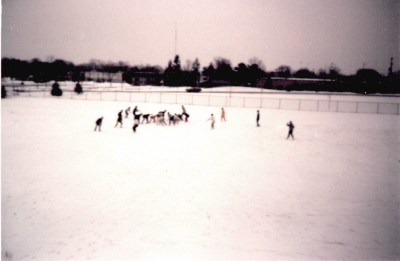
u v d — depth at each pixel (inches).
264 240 344.8
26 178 523.2
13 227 357.1
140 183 513.0
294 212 417.4
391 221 392.2
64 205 422.0
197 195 468.4
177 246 328.2
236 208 424.8
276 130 1122.0
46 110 1467.8
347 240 345.4
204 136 964.0
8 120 1151.6
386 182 547.2
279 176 574.2
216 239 344.2
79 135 924.6
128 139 882.1
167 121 1298.0
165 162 644.7
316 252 321.4
